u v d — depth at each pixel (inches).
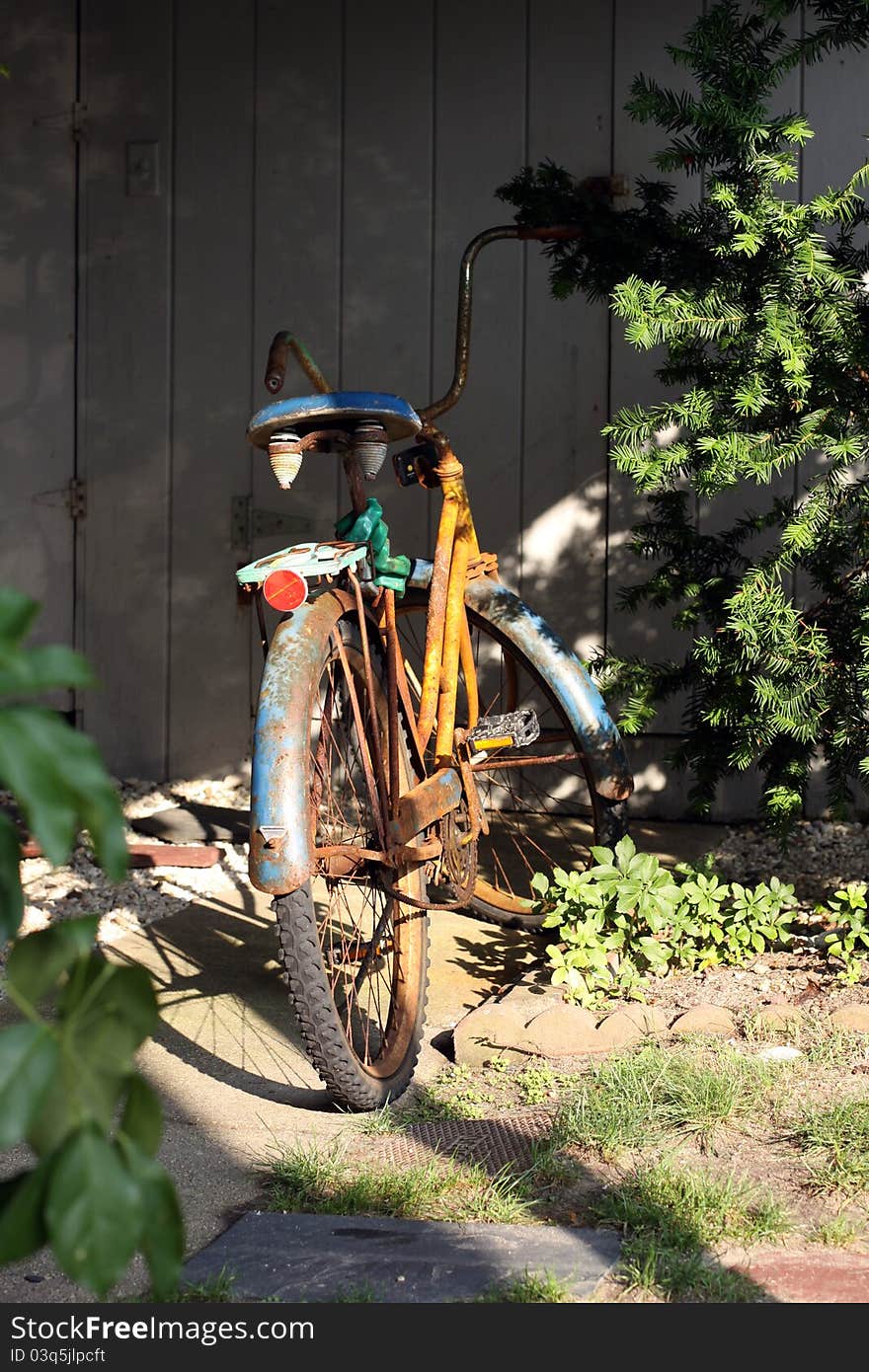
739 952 134.4
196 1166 97.2
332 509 215.3
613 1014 119.5
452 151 207.5
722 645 137.0
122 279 221.3
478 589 151.2
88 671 22.2
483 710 209.2
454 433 209.8
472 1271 80.4
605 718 148.0
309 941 101.3
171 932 155.6
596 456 204.5
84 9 219.6
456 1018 130.6
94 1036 24.5
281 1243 84.5
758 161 127.6
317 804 111.0
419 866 120.6
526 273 205.6
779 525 149.7
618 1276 80.1
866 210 140.5
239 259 216.8
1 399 225.6
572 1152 97.3
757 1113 102.3
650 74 199.0
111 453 223.1
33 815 21.1
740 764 136.6
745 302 130.6
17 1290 79.5
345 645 117.0
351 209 211.9
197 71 216.5
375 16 209.0
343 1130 103.6
